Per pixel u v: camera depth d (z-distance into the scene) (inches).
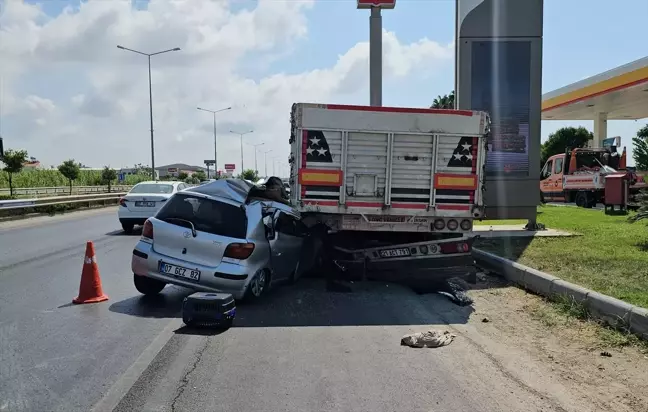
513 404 171.8
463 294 329.7
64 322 261.3
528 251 437.1
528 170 558.3
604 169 943.7
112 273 394.9
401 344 233.5
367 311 291.6
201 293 261.4
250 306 300.2
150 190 717.3
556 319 268.7
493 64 552.1
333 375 195.8
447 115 331.0
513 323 266.7
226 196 315.3
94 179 2886.3
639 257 399.5
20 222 857.5
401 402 172.6
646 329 229.8
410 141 331.3
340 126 328.8
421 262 343.6
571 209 891.4
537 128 553.9
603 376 195.3
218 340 236.7
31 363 204.4
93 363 205.2
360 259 352.2
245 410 165.6
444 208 334.3
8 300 307.0
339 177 330.3
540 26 549.3
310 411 165.5
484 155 333.7
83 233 682.8
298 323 266.2
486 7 550.3
